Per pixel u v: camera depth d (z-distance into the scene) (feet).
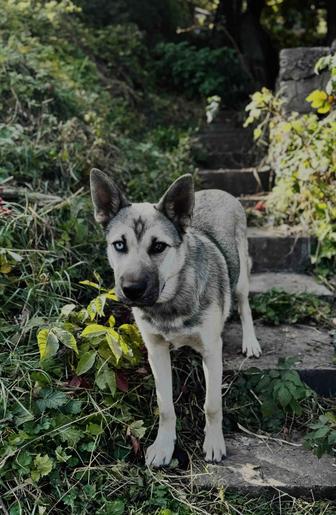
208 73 14.01
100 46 13.26
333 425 4.90
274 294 6.79
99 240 6.47
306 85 8.89
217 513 4.39
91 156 7.58
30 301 5.46
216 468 4.72
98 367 4.96
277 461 4.80
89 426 4.68
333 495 4.52
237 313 6.77
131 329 5.20
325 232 7.35
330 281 7.27
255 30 13.78
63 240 6.13
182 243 4.57
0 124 7.34
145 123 12.12
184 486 4.57
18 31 10.49
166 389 4.79
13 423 4.59
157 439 4.85
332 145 7.19
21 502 4.26
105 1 14.93
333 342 6.07
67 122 7.75
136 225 4.43
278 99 8.64
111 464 4.66
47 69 9.37
